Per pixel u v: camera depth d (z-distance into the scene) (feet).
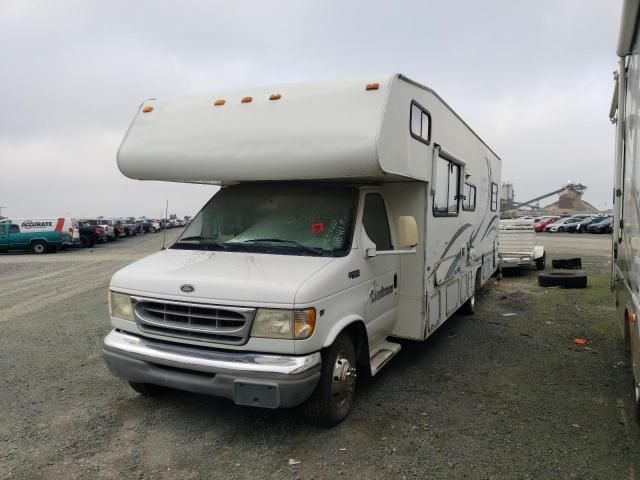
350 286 13.26
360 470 11.06
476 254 26.84
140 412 14.03
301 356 11.43
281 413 13.93
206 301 11.75
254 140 14.07
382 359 15.16
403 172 14.14
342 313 12.84
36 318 26.50
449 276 20.34
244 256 13.58
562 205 332.80
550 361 18.86
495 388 16.03
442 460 11.50
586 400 15.06
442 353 19.93
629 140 14.26
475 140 25.43
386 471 11.02
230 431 12.87
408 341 21.66
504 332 23.26
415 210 16.67
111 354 12.85
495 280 40.47
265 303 11.39
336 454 11.72
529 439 12.53
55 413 13.99
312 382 11.54
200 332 11.86
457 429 13.05
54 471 10.99
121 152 15.97
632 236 13.02
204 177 14.84
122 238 120.57
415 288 16.81
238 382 11.24
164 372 12.14
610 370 17.76
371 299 14.64
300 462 11.37
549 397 15.30
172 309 12.25
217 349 11.86
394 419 13.62
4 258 69.92
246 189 16.26
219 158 14.44
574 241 97.40
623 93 15.98
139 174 15.88
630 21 12.62
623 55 15.24
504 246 42.09
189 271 12.62
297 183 15.84
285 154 13.53
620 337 22.16
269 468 11.14
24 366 18.10
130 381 13.62
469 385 16.30
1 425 13.25
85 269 52.26
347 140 12.79
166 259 13.93
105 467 11.18
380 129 12.60
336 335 12.24
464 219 23.07
